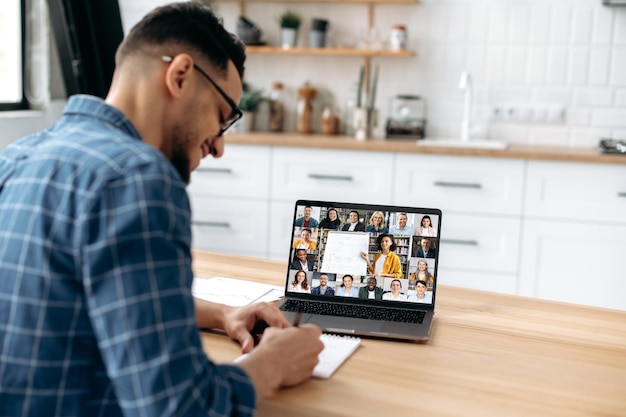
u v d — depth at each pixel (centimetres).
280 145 386
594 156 347
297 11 436
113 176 95
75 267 96
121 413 103
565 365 126
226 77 123
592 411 107
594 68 403
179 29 117
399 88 427
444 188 368
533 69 410
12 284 97
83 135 106
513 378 119
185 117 120
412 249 155
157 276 93
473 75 417
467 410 106
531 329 145
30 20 423
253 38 427
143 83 117
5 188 106
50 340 97
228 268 183
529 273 363
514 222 362
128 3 450
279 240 394
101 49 376
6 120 394
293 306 152
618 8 396
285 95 444
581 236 355
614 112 404
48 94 432
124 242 93
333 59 434
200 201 402
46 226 96
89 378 100
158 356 92
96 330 94
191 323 97
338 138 407
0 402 97
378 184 376
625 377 121
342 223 159
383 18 424
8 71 425
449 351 131
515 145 404
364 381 117
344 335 138
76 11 366
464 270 370
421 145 370
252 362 109
